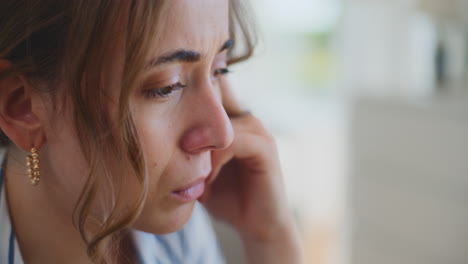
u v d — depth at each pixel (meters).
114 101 0.41
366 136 1.83
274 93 3.35
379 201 1.83
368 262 1.92
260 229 0.68
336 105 3.15
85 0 0.38
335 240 2.27
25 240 0.53
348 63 2.04
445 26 1.78
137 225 0.48
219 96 0.53
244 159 0.64
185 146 0.44
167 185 0.45
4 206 0.52
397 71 1.90
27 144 0.45
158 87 0.41
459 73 1.78
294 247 0.68
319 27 3.08
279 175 0.65
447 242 1.61
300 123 3.28
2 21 0.42
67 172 0.46
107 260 0.53
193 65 0.42
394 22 1.88
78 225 0.48
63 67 0.40
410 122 1.64
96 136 0.41
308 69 3.29
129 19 0.38
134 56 0.38
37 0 0.40
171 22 0.38
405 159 1.69
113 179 0.43
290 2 3.04
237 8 0.57
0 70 0.42
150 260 0.70
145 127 0.42
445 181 1.58
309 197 2.75
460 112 1.49
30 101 0.44
